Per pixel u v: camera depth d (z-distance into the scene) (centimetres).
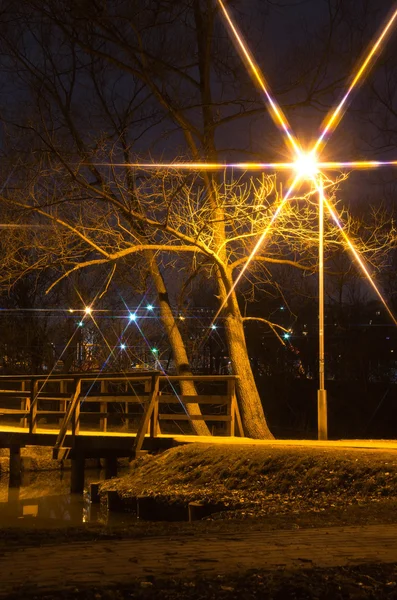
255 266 2533
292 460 1580
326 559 616
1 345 4238
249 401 2383
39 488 2289
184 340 3606
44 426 3228
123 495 1725
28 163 2280
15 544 777
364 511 1115
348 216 2358
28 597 496
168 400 2039
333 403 4678
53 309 4188
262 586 527
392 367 5409
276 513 1295
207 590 517
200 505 1464
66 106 2409
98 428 3409
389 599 510
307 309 4859
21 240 2281
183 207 2288
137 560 609
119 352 3988
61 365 4531
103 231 2312
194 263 2497
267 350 4734
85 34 2314
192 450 1811
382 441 2016
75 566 587
